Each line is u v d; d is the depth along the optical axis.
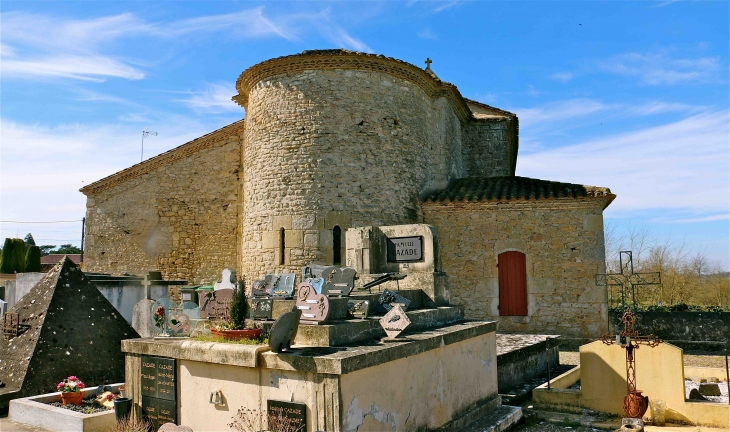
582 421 8.43
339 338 6.11
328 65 14.20
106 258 19.23
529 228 14.57
